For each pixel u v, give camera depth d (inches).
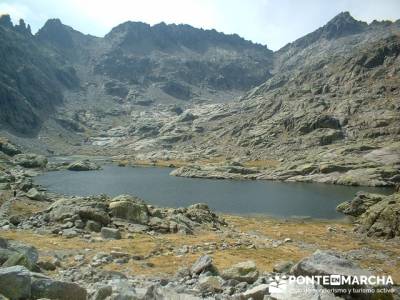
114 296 650.2
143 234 1932.8
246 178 6835.6
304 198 4549.7
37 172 7007.9
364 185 5851.4
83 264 1245.1
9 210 2298.2
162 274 1174.3
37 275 701.3
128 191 4940.9
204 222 2406.5
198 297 762.2
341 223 3078.2
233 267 1036.5
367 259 1710.1
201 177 6934.1
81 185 5398.6
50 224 1971.0
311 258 846.5
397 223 2337.6
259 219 3198.8
